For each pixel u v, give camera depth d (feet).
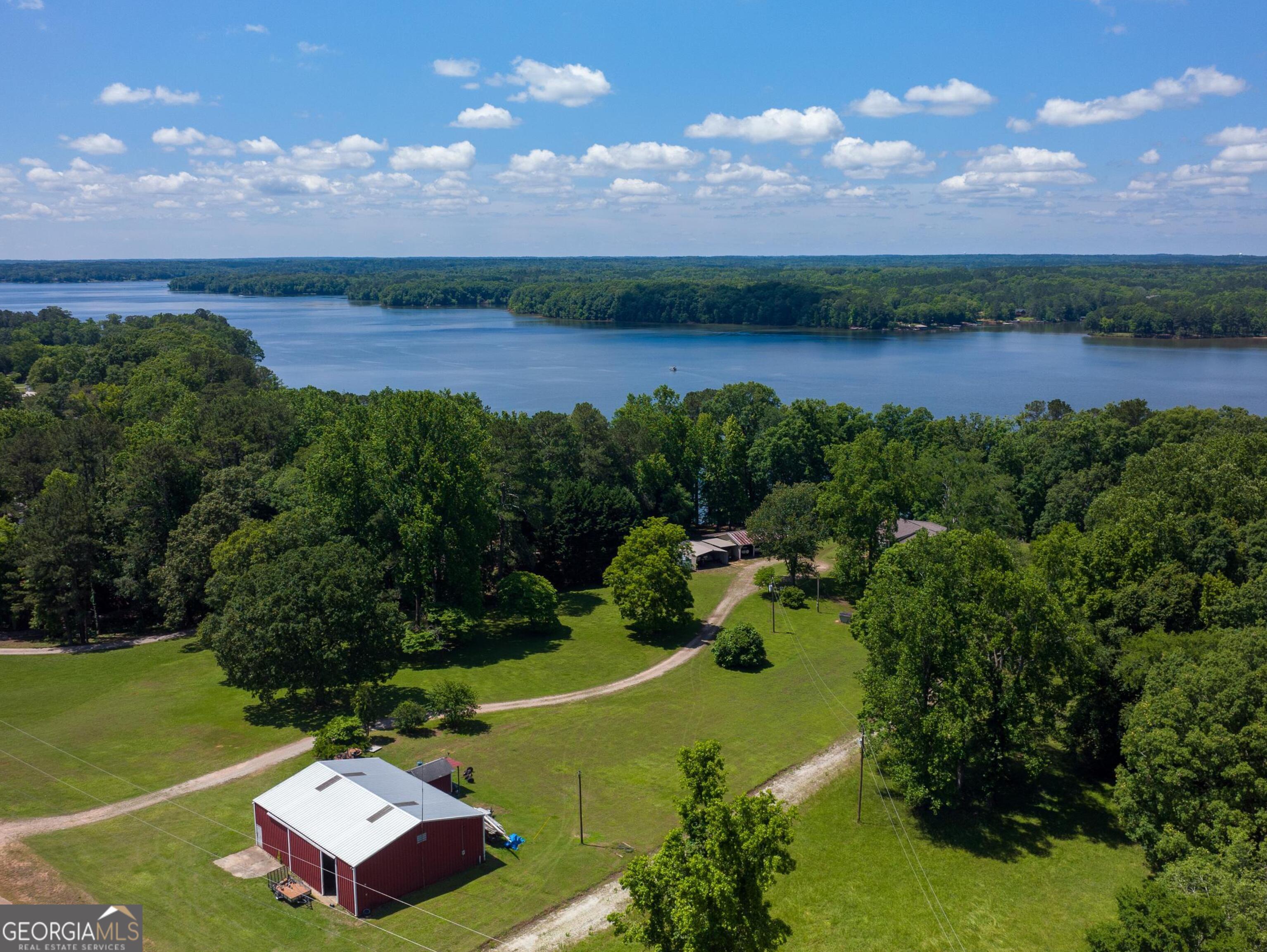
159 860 132.98
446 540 250.57
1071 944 125.90
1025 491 368.07
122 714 194.18
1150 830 134.21
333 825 131.13
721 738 191.52
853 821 158.92
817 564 340.59
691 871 95.55
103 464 303.27
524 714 203.41
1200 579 184.65
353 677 196.75
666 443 386.32
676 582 258.37
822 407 434.30
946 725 149.48
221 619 198.39
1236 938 95.96
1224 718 132.05
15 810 146.72
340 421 269.85
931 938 127.34
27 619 259.80
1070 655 156.56
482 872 136.67
